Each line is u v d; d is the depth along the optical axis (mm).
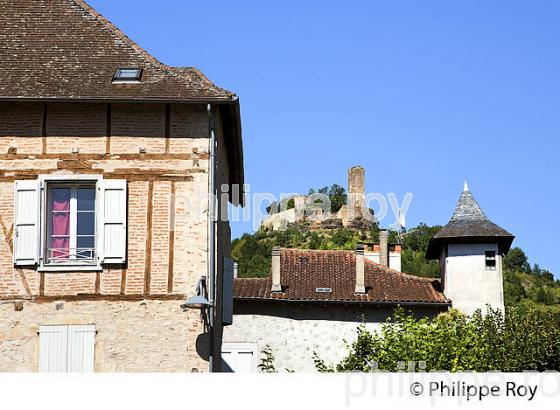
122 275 18719
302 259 34969
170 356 18484
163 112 19234
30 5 21391
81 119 19188
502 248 35094
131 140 19141
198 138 19188
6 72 19625
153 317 18609
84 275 18703
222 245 21422
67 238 18969
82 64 20062
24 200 18875
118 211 18859
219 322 20797
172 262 18797
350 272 34281
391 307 32531
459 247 34312
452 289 33906
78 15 21219
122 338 18516
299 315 32125
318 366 24422
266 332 31875
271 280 33219
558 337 25844
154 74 19812
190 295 18703
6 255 18734
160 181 19047
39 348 18469
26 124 19141
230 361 31672
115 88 19281
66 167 19000
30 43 20516
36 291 18641
